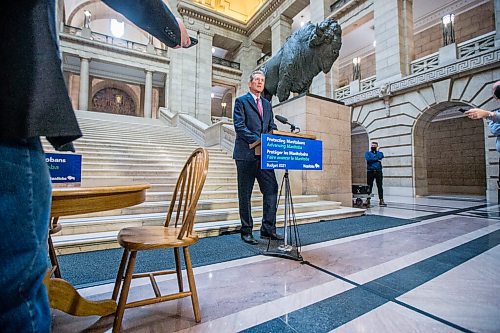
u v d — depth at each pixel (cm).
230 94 2459
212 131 870
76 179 221
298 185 552
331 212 470
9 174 46
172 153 687
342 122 611
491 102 801
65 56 1517
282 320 138
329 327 131
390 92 1043
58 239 271
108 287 178
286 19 1683
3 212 44
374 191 1124
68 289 107
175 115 1245
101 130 876
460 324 132
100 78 1811
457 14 1184
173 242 130
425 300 158
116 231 313
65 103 53
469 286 177
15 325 45
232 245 289
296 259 236
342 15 1303
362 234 338
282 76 566
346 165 614
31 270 49
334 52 514
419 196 974
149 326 133
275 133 223
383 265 222
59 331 128
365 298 162
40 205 52
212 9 1819
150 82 1695
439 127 1327
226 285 184
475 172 1191
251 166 300
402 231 354
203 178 141
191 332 128
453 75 870
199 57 1762
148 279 193
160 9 83
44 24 52
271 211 313
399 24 1052
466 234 328
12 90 45
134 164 556
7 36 46
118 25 1997
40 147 55
